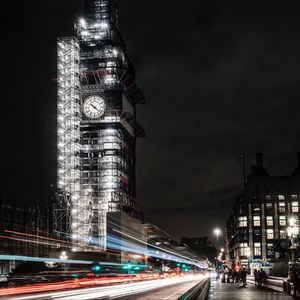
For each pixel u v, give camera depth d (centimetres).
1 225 12300
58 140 19475
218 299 4119
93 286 6444
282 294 4812
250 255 18938
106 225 18725
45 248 14638
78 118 19750
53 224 16925
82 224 18750
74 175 19088
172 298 4447
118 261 17962
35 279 7125
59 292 4959
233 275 8031
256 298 4238
